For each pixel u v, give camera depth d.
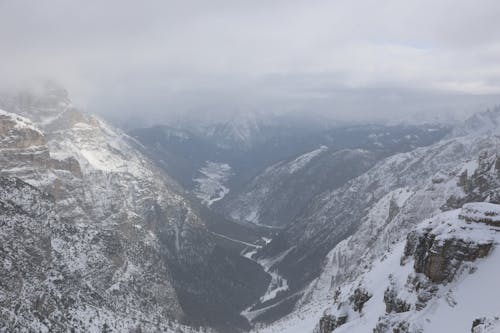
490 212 166.50
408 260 194.62
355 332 184.88
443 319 146.88
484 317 130.00
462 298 148.88
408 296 167.12
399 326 156.00
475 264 156.25
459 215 174.12
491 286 145.50
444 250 161.88
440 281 159.88
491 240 158.62
